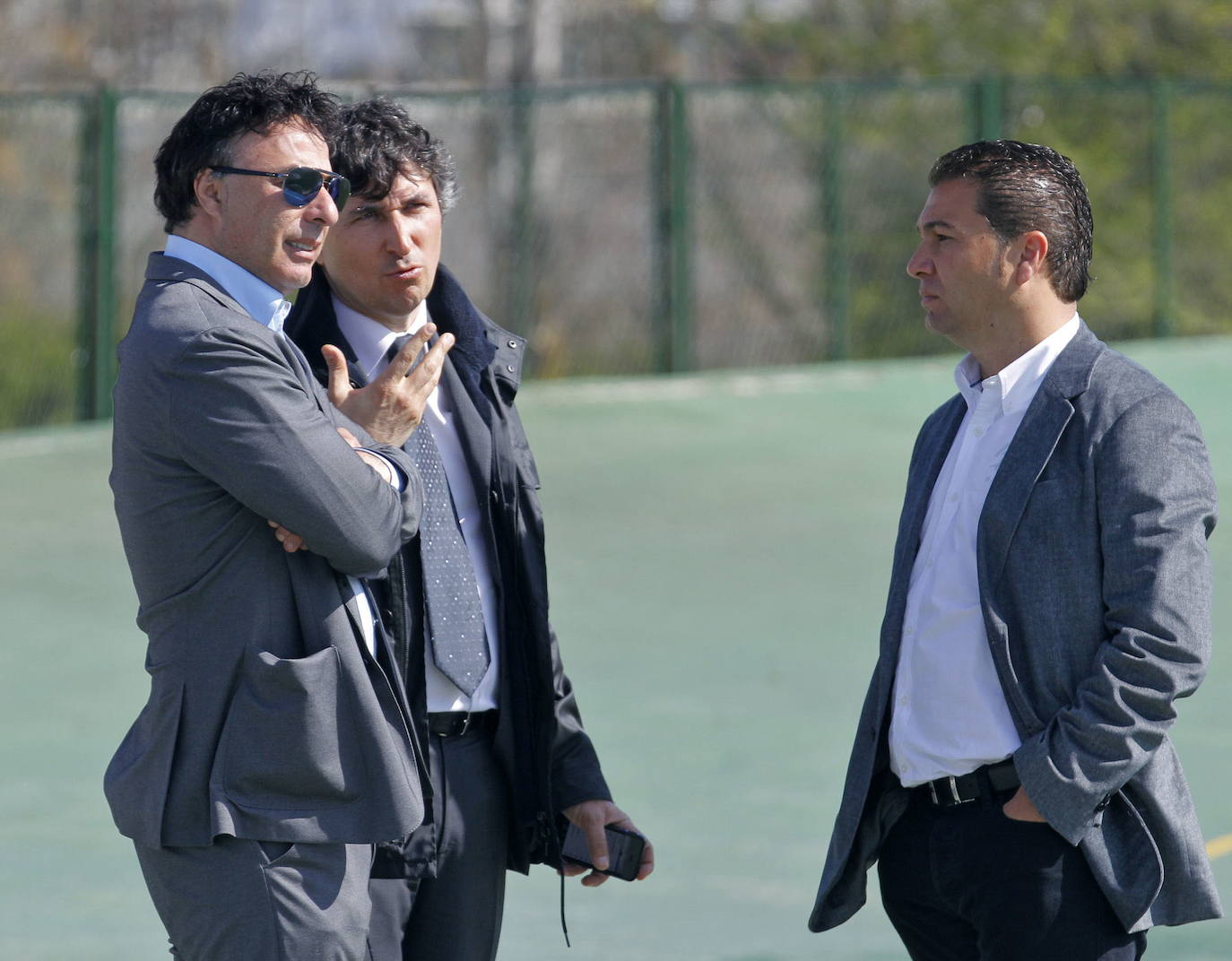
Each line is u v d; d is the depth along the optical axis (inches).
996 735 337.1
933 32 2395.4
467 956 376.8
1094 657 332.2
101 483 1158.3
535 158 1610.5
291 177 323.9
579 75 2556.6
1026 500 335.0
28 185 1504.7
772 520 1082.1
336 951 321.1
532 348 1512.1
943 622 345.7
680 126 1469.0
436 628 365.1
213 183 326.0
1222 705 744.3
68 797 640.4
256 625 320.2
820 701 757.3
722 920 532.7
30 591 925.2
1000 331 347.9
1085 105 1761.8
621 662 813.2
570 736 408.2
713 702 754.2
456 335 389.4
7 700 757.3
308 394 328.5
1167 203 1694.1
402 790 324.8
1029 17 2385.6
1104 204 1745.8
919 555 358.6
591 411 1376.7
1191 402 1438.2
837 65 2422.5
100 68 2374.5
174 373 314.7
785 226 1624.0
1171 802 340.5
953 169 347.6
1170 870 339.9
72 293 1491.1
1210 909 343.0
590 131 1643.7
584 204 1615.4
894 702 356.5
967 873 341.7
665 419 1357.0
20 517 1072.8
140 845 324.8
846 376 1509.6
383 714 328.8
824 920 371.2
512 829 390.6
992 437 348.8
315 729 318.0
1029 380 346.6
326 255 379.9
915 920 365.1
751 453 1259.8
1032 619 333.7
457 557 373.1
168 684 320.5
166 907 324.8
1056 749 325.4
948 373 1529.3
